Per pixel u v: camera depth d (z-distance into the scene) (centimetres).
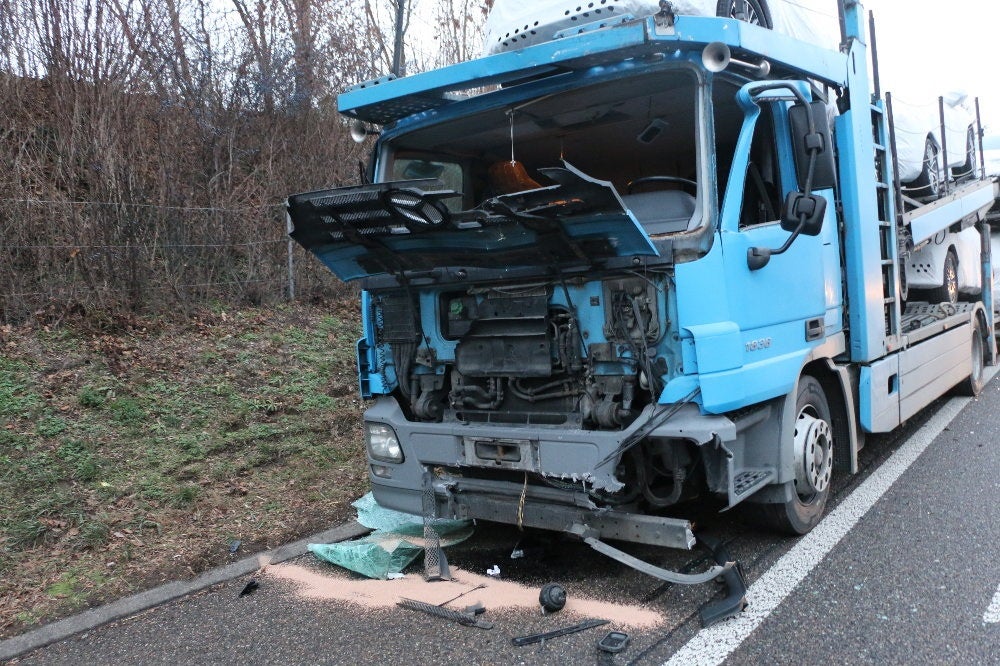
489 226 378
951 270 851
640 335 389
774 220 461
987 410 812
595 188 334
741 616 379
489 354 441
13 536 493
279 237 1073
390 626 390
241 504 571
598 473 394
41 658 380
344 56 1355
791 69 465
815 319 493
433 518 460
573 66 409
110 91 952
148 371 783
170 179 973
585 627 376
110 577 462
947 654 336
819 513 504
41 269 832
